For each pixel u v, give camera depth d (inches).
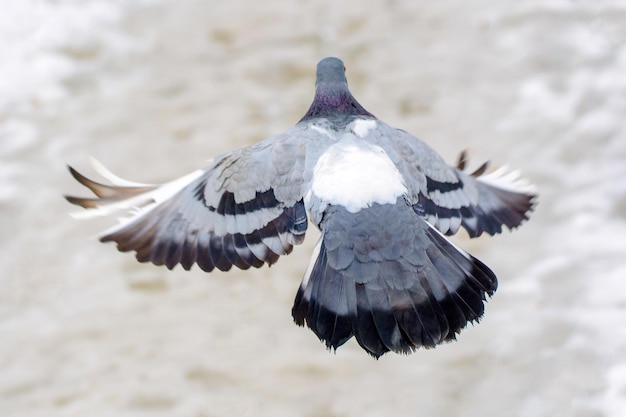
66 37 743.1
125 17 764.0
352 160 269.6
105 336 532.7
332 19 751.7
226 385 496.1
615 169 614.2
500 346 512.4
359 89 682.2
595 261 556.1
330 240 259.6
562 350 506.6
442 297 251.1
